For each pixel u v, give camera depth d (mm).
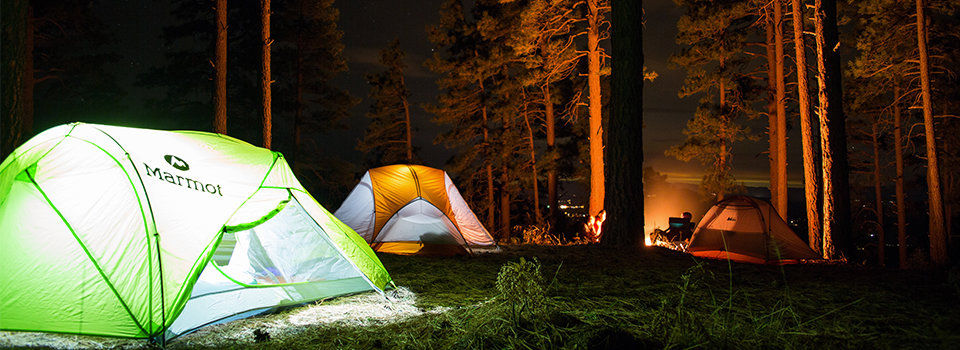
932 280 6965
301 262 6258
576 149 28672
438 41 27281
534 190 27812
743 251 9859
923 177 27562
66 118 24094
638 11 10414
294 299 5598
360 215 10141
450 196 10602
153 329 4289
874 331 4355
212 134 6250
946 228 17094
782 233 9977
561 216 28203
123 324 4332
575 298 5711
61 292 4422
